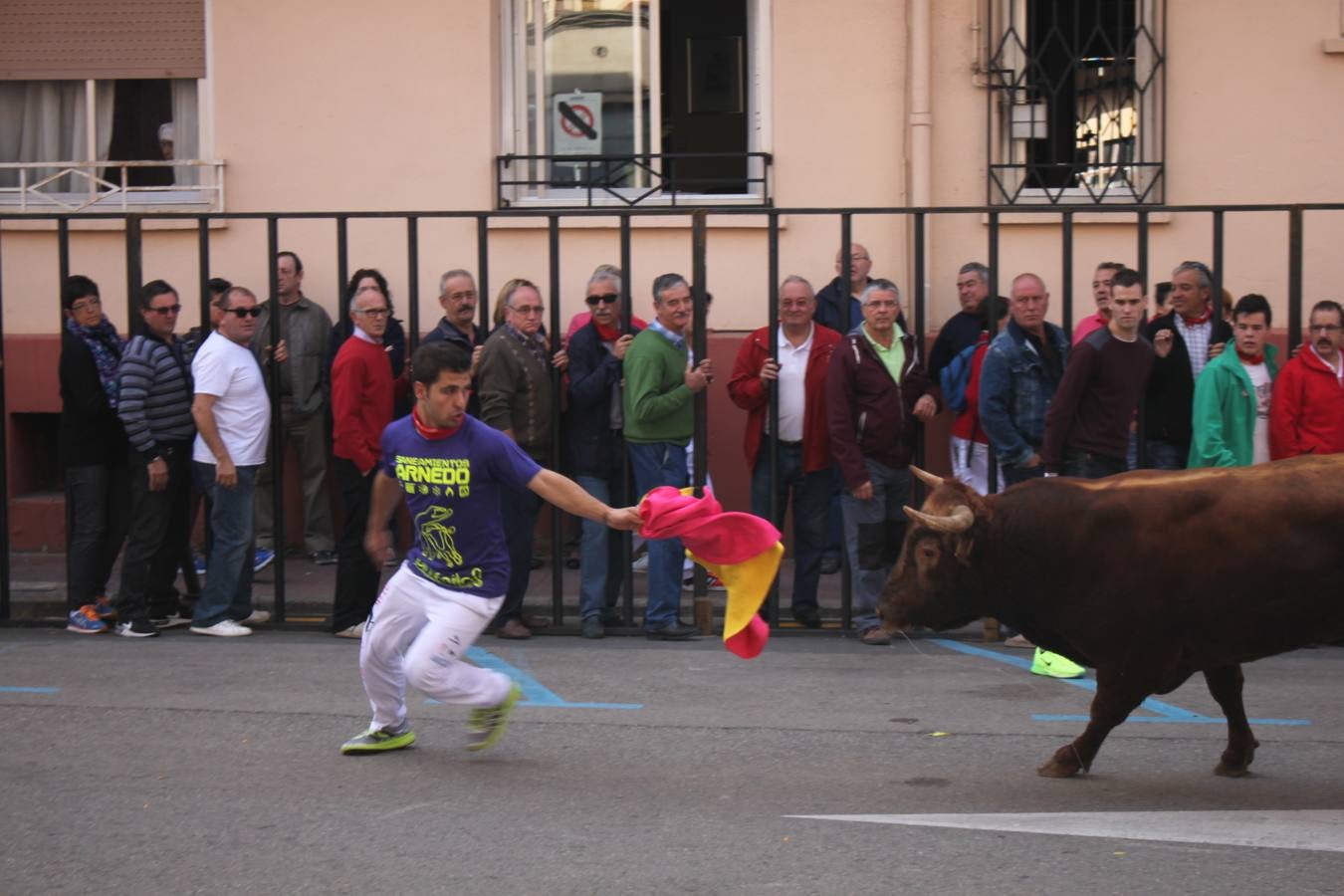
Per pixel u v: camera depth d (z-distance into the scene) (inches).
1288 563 281.4
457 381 308.0
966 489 311.0
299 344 562.3
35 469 625.6
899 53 587.5
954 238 593.3
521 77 610.2
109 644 454.0
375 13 597.9
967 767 323.9
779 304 477.4
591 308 467.5
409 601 319.6
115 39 618.2
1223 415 429.4
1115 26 584.7
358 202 605.0
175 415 462.3
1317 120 581.0
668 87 610.5
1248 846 270.7
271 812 293.4
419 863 264.8
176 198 617.6
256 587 538.9
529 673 414.3
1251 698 383.9
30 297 618.8
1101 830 280.1
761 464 471.5
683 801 299.9
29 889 254.4
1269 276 585.0
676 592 461.1
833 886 252.2
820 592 530.9
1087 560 296.4
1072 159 592.7
